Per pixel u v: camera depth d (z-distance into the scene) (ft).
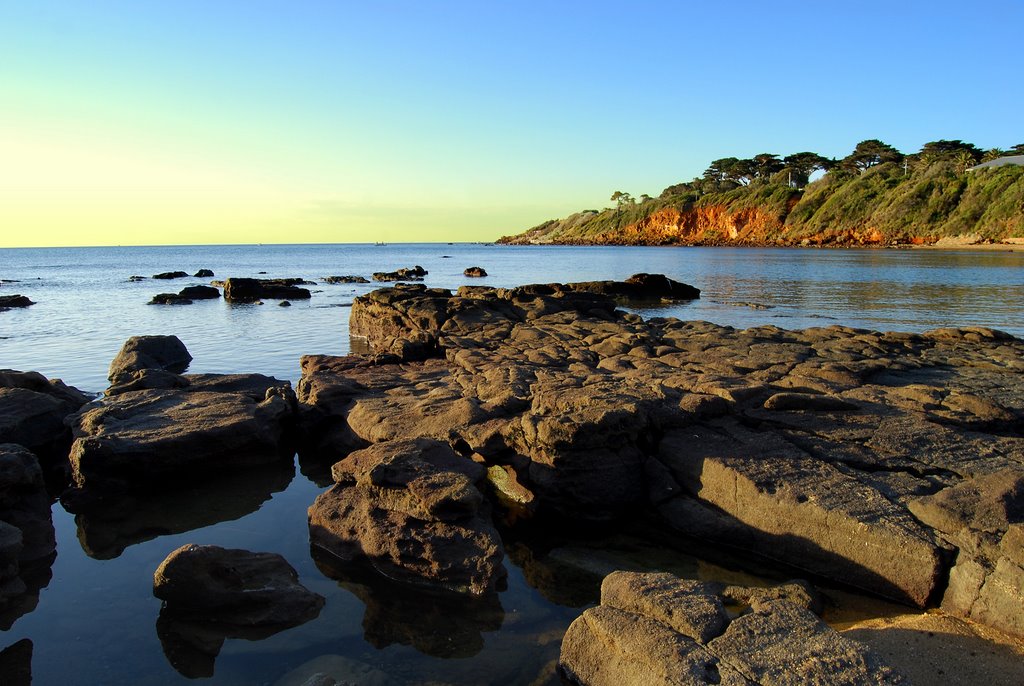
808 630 18.20
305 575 26.18
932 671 18.78
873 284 151.53
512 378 44.16
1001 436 32.71
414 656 21.07
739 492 28.25
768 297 132.36
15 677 20.26
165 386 47.21
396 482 27.89
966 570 21.90
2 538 25.25
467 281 202.28
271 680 20.08
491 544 25.62
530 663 20.65
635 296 139.03
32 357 73.20
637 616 19.53
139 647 21.77
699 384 39.40
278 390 45.55
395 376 49.96
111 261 384.06
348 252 601.21
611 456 31.30
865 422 33.91
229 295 149.48
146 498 34.35
